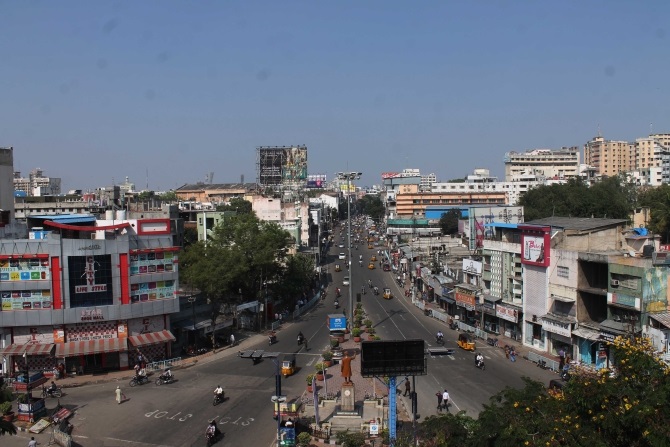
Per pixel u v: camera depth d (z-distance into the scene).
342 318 83.38
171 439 47.88
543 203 159.25
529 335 76.06
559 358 69.06
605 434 29.92
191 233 138.25
